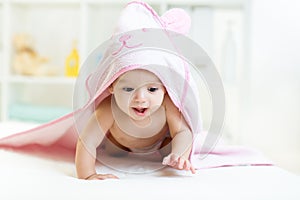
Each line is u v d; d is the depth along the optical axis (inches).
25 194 25.8
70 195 25.6
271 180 31.5
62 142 41.6
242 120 83.6
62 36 103.6
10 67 93.7
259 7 95.3
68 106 102.0
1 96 95.4
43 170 34.6
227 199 25.6
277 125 95.9
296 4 95.0
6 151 42.5
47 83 102.9
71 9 103.0
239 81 89.2
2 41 94.3
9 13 92.4
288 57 95.4
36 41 103.9
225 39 90.1
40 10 103.6
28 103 100.1
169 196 25.7
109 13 97.1
